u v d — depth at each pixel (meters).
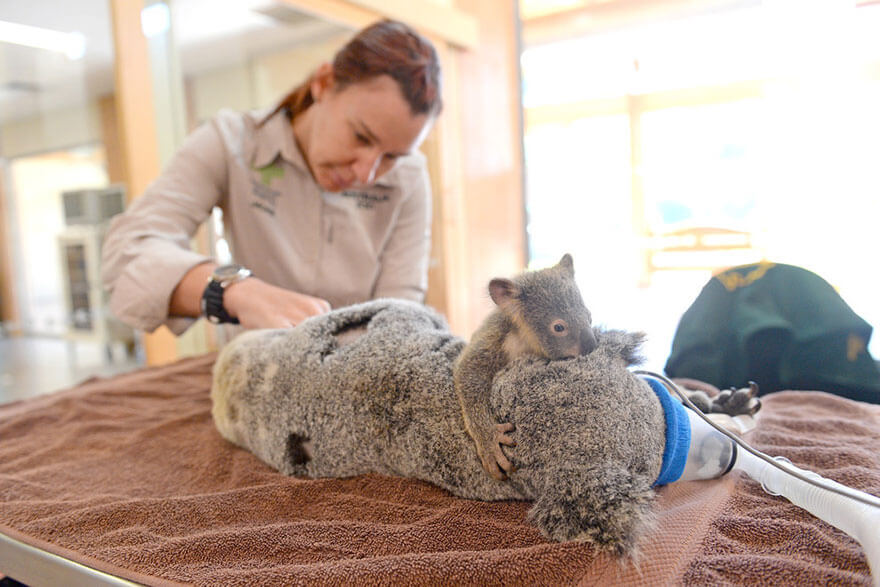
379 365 0.91
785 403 1.32
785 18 3.86
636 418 0.74
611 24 4.97
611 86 5.07
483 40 5.34
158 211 1.63
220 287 1.36
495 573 0.65
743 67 4.15
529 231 6.11
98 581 0.74
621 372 0.78
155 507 0.90
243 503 0.91
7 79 4.48
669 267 4.66
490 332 0.83
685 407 0.89
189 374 1.92
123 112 2.70
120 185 4.62
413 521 0.81
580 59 5.33
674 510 0.77
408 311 1.04
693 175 4.46
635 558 0.65
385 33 1.51
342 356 0.96
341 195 1.90
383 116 1.50
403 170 2.00
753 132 4.14
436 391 0.86
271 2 3.75
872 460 0.93
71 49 3.93
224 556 0.75
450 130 4.93
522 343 0.83
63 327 5.39
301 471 1.01
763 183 4.04
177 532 0.84
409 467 0.90
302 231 1.85
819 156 3.80
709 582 0.63
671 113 4.70
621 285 4.86
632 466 0.73
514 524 0.77
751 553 0.70
